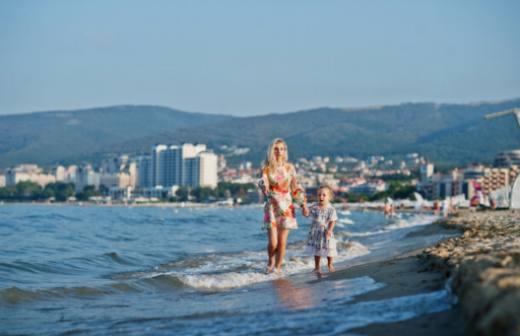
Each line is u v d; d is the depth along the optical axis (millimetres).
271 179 18797
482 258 10906
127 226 60562
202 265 22594
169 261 24500
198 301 14195
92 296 15406
